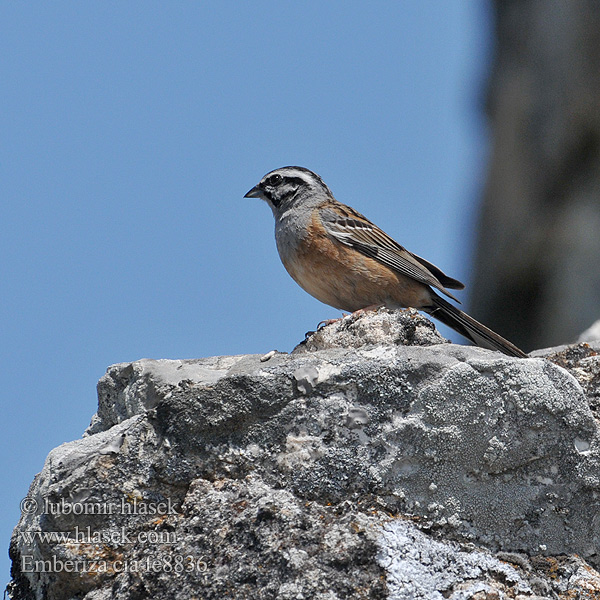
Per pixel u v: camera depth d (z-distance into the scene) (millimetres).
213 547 7500
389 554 7234
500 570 7469
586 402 8039
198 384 8031
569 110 17312
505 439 7785
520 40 18156
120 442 8031
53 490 7859
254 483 7742
